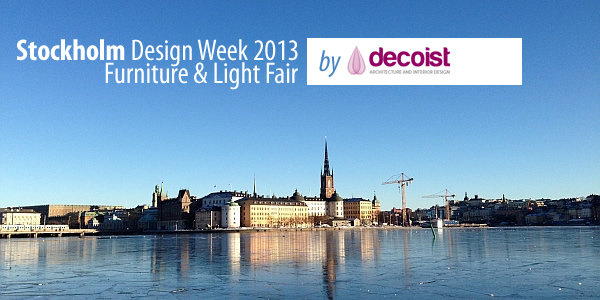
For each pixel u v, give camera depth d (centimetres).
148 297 5144
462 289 5359
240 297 5050
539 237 18112
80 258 9831
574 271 6738
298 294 5159
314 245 13488
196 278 6406
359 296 5016
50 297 5212
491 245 12631
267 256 9550
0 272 7325
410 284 5694
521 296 4975
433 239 17300
